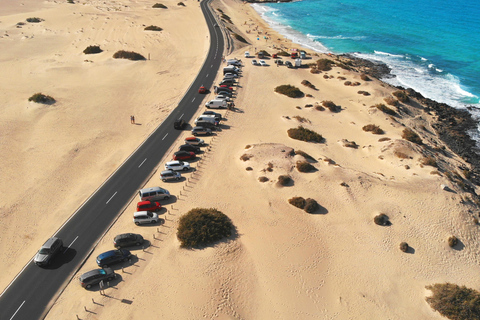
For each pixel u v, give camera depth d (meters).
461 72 108.06
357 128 71.75
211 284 36.06
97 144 62.62
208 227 41.25
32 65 99.56
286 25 165.38
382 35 146.00
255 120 71.75
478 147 70.88
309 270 39.12
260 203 47.75
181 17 155.12
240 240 41.50
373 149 63.44
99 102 79.38
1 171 53.94
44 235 41.78
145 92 85.69
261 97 81.75
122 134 66.19
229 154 58.91
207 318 33.28
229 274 37.41
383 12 183.88
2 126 66.62
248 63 101.19
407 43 135.38
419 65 113.88
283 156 57.19
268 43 132.00
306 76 95.50
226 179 52.28
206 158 57.50
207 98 80.38
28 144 61.81
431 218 45.88
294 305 35.75
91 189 50.06
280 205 47.56
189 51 116.31
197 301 34.44
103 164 56.34
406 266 40.50
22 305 32.91
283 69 98.38
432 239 43.53
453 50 126.19
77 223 43.31
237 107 76.44
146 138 64.06
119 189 49.88
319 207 47.47
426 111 83.62
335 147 64.00
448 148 70.19
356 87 89.12
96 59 105.75
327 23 167.62
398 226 45.00
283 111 76.31
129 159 57.38
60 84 87.94
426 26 155.88
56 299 33.56
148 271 36.84
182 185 50.69
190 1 193.25
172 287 35.38
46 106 74.94
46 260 36.53
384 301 36.78
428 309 36.22
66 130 67.00
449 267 40.88
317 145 63.97
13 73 93.38
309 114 76.06
